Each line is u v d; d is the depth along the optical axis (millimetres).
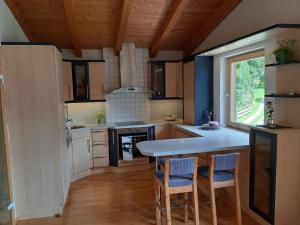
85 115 5285
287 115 2861
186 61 4953
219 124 4266
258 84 3693
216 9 4191
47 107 3174
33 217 3242
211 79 4656
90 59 5160
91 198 3732
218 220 3012
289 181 2652
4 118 3004
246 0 3598
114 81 5309
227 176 2717
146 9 4113
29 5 3740
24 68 3086
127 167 4949
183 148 2877
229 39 4066
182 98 5281
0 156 2957
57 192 3285
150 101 5645
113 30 4582
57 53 3273
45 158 3225
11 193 3088
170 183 2561
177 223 2963
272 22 3082
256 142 2928
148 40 5125
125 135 4875
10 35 3438
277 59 2746
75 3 3768
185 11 4230
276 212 2664
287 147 2600
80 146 4559
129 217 3158
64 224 3051
